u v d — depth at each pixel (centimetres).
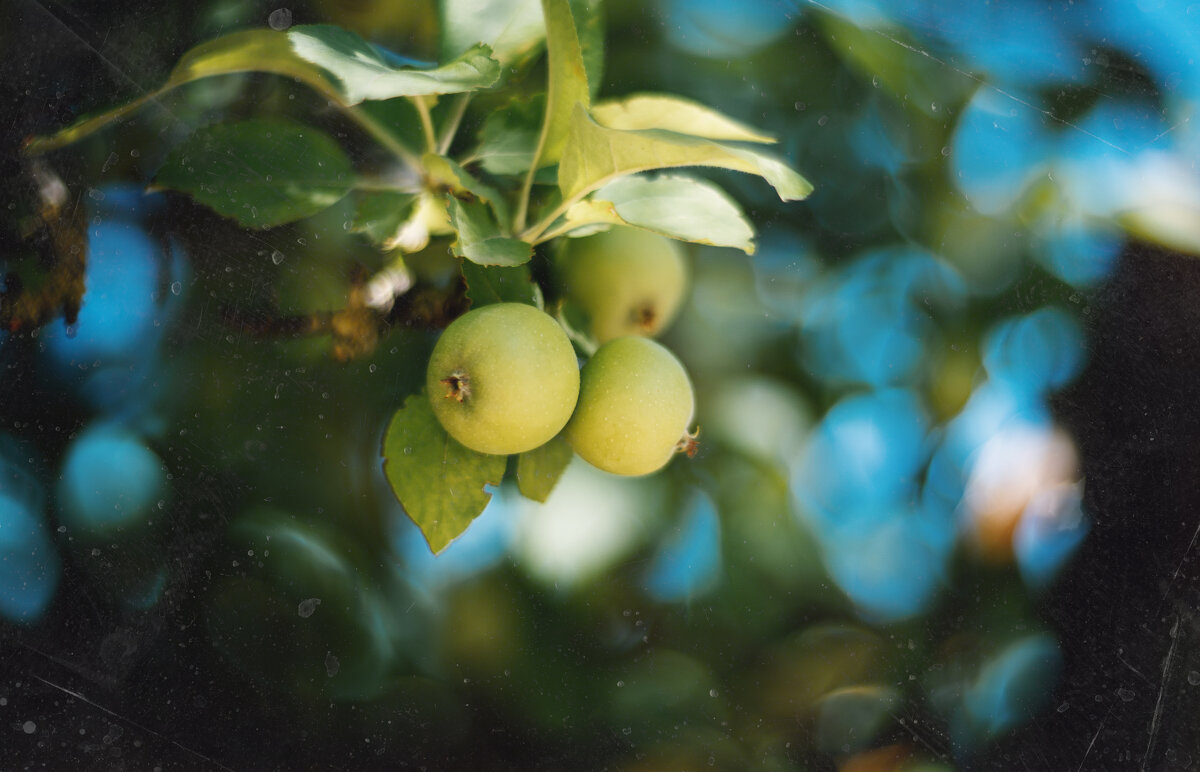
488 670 73
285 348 69
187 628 73
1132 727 76
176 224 69
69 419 71
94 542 72
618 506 72
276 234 68
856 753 75
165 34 70
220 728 73
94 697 72
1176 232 76
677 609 73
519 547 72
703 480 73
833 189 75
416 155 65
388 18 68
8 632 71
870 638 75
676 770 74
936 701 76
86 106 70
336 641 73
